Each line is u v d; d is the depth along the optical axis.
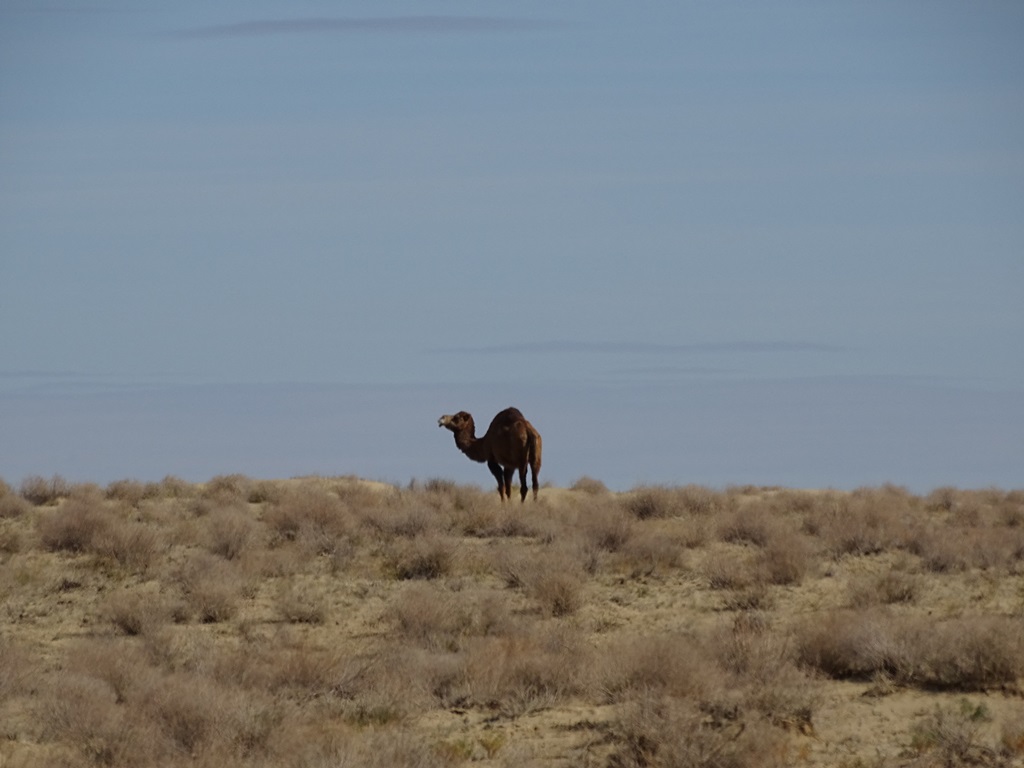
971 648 52.31
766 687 48.34
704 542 105.00
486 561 96.12
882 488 156.88
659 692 48.34
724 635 57.41
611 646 59.75
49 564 96.31
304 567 94.19
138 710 49.06
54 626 75.75
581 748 45.53
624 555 96.12
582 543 97.94
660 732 43.34
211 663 58.94
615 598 81.31
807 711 47.56
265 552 97.06
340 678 56.34
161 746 45.94
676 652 53.00
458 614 73.12
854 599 74.81
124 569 93.75
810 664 55.59
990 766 41.72
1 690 55.91
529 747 45.91
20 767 43.12
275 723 47.50
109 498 148.25
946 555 89.50
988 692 50.97
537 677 54.81
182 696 48.38
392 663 59.44
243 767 43.34
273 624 75.56
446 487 151.12
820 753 43.88
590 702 52.81
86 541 102.44
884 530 102.69
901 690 51.84
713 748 42.44
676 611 76.44
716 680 50.69
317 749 43.78
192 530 109.00
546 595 77.56
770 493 161.62
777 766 42.31
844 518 109.44
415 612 71.44
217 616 77.19
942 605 73.25
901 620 58.72
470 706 53.59
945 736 43.75
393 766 42.59
